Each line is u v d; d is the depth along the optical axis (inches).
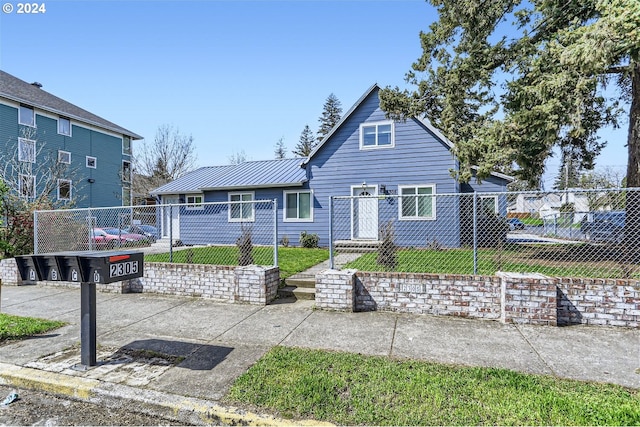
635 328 175.8
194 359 143.5
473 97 421.1
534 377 121.3
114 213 566.6
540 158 354.3
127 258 144.2
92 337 139.0
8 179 679.7
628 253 278.2
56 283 304.5
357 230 520.4
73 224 396.2
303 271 295.7
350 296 210.1
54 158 842.8
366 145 523.8
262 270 229.5
